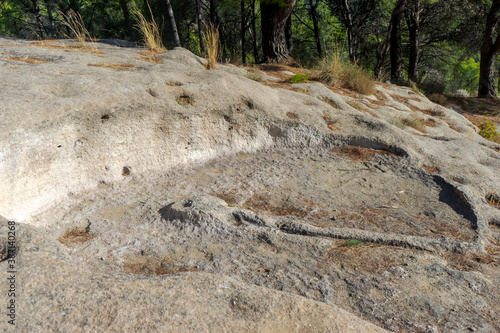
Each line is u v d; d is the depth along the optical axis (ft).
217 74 17.97
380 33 55.83
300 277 8.15
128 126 13.61
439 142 19.03
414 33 55.11
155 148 14.39
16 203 10.45
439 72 76.95
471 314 7.14
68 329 5.52
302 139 16.98
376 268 8.57
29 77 14.02
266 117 16.94
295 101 19.30
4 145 10.21
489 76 51.88
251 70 27.68
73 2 57.26
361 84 28.19
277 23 35.68
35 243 7.26
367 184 14.08
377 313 7.08
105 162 13.15
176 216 10.77
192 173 14.56
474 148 18.84
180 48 26.17
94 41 29.01
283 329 5.89
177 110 14.78
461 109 41.96
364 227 10.99
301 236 9.81
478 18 55.11
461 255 9.45
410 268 8.57
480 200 12.87
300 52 63.82
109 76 15.35
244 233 9.95
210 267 8.55
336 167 15.37
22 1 63.57
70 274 6.57
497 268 8.93
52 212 11.22
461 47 62.59
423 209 12.39
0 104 11.18
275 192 13.20
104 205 11.93
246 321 5.95
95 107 12.84
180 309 6.03
